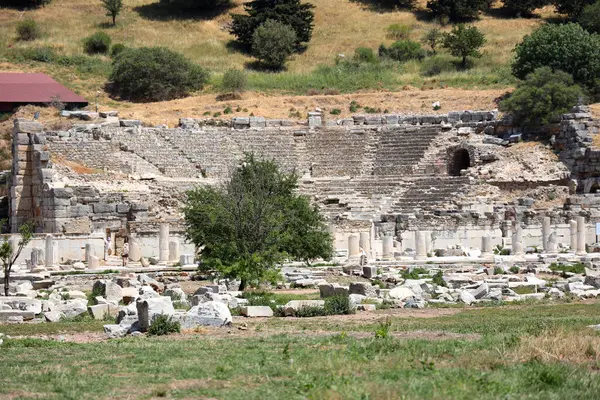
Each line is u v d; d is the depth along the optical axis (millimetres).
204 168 108688
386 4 186875
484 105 128875
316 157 115875
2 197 103875
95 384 29094
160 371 30984
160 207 95938
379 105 132750
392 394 26328
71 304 50500
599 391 27656
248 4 169125
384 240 83688
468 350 33531
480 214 96312
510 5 179875
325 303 47969
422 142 114812
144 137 110688
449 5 177250
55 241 81688
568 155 105938
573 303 52969
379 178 108688
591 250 90812
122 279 61406
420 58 158625
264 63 158500
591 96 126688
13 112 127750
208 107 131250
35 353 35375
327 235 72625
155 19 177875
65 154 102562
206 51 163500
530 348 33125
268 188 74688
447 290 57812
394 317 46062
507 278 66188
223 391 27859
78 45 159875
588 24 156125
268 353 33750
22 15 174250
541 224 96438
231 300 49531
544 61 128625
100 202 91375
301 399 26219
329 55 163500
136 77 139250
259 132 118062
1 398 27375
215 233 62438
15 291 61625
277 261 61938
